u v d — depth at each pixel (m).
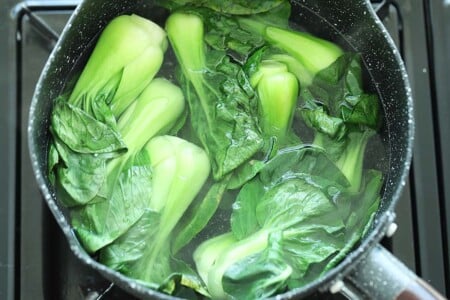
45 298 0.62
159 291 0.55
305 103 0.62
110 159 0.59
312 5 0.63
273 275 0.56
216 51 0.63
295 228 0.59
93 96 0.60
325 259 0.58
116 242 0.58
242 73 0.62
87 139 0.59
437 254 0.64
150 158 0.60
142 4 0.63
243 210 0.59
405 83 0.57
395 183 0.58
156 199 0.59
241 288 0.57
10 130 0.65
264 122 0.61
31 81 0.66
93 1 0.58
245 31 0.63
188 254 0.59
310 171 0.60
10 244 0.63
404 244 0.64
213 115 0.61
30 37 0.66
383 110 0.62
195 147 0.60
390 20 0.67
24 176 0.64
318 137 0.61
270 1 0.63
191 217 0.60
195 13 0.63
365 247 0.53
